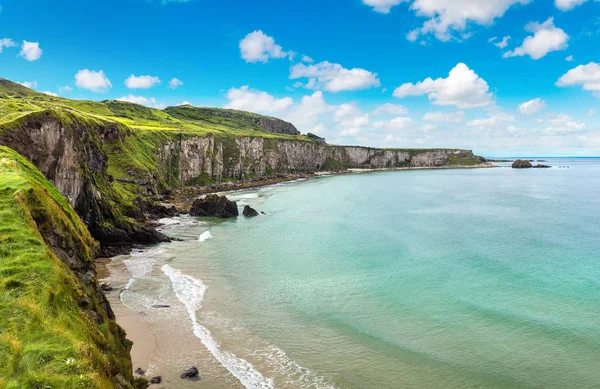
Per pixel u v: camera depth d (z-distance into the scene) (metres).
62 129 53.91
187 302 36.00
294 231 70.69
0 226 19.95
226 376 24.16
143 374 23.88
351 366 25.75
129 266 47.22
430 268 47.25
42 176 32.25
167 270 45.72
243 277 43.88
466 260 50.44
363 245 59.25
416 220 80.69
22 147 47.69
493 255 52.72
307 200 117.12
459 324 32.16
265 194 135.12
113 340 19.80
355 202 111.19
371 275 44.84
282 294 38.72
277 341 28.98
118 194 77.75
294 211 95.19
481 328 31.41
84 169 58.97
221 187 154.88
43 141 50.47
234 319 32.66
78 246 24.81
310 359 26.53
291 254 54.16
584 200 111.38
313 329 31.09
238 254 54.09
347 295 38.62
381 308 35.47
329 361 26.33
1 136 45.44
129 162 103.06
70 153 54.81
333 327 31.47
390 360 26.52
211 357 26.36
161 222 79.31
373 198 120.50
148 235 59.84
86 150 66.06
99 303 22.53
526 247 56.94
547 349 28.09
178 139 150.25
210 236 66.25
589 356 27.09
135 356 26.08
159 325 30.94
